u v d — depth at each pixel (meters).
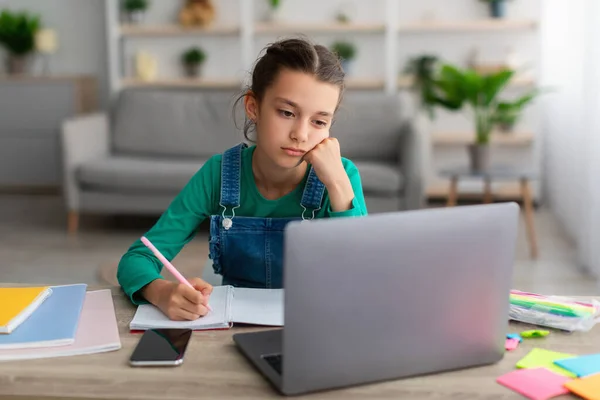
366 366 0.82
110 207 3.91
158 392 0.81
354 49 5.00
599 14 3.15
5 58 5.33
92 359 0.90
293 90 1.07
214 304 1.09
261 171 1.26
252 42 5.04
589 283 3.03
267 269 1.29
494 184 4.93
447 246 0.82
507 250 0.86
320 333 0.79
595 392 0.80
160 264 1.24
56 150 5.07
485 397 0.80
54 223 4.30
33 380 0.84
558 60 4.57
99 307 1.09
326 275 0.77
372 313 0.80
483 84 3.82
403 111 4.13
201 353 0.92
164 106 4.40
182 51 5.20
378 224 0.78
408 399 0.79
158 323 1.01
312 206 1.26
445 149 5.06
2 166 5.13
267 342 0.93
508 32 4.94
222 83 4.97
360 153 4.11
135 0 5.00
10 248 3.71
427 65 4.86
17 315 0.99
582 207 3.40
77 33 5.37
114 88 5.02
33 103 5.04
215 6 5.10
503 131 4.83
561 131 4.34
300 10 5.05
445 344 0.86
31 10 5.37
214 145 4.33
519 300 1.10
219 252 1.29
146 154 4.38
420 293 0.82
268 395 0.80
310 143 1.11
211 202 1.32
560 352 0.94
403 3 4.99
